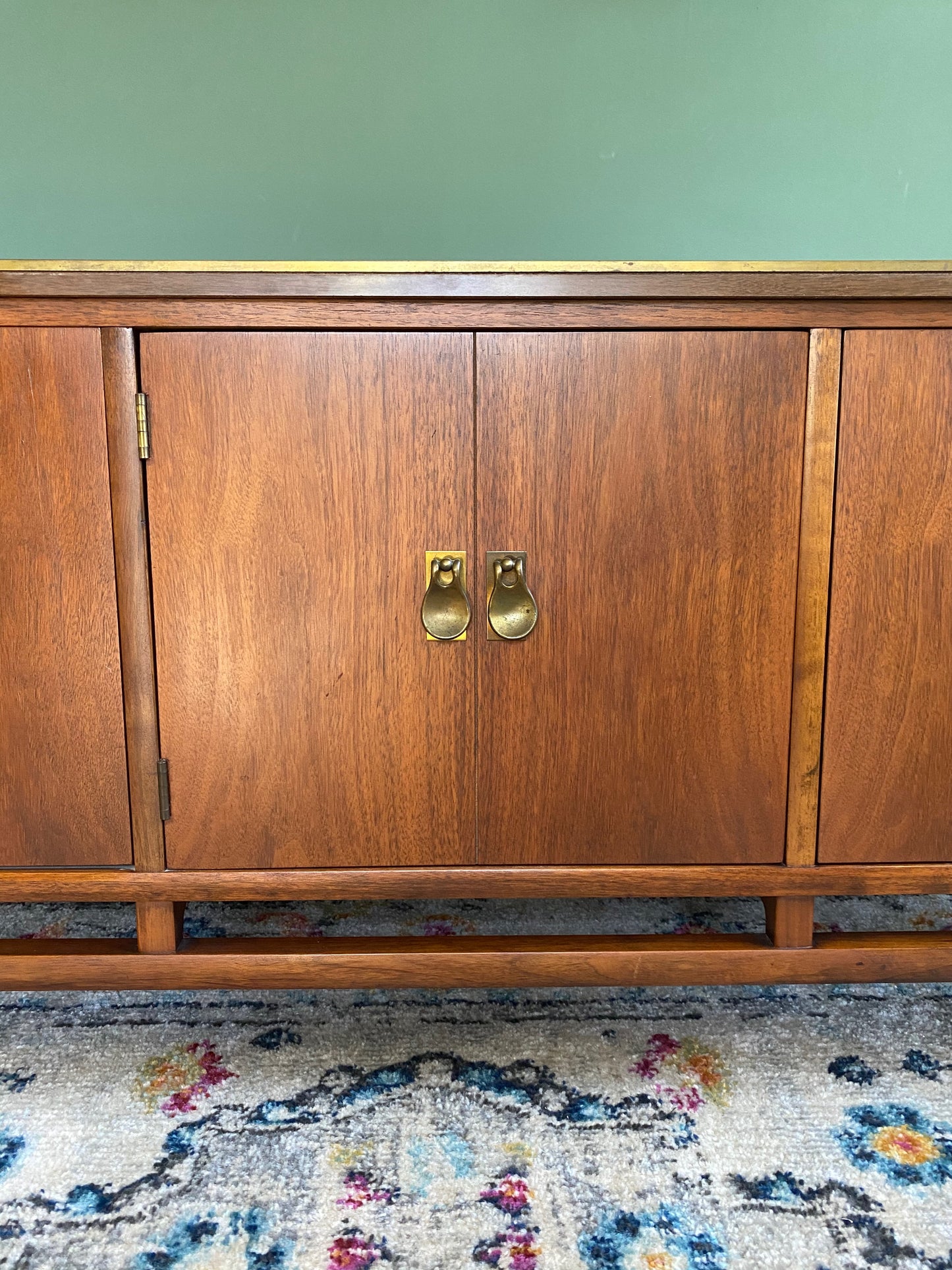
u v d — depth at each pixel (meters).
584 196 1.31
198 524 0.74
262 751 0.77
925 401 0.74
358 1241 0.58
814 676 0.77
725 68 1.28
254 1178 0.63
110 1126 0.69
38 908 1.08
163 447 0.73
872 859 0.80
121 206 1.29
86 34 1.24
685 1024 0.83
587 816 0.79
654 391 0.73
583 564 0.75
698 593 0.76
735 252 1.32
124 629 0.75
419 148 1.29
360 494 0.74
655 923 1.04
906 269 0.72
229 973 0.79
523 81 1.28
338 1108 0.71
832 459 0.75
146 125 1.27
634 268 0.72
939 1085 0.74
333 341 0.72
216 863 0.78
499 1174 0.64
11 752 0.77
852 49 1.28
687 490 0.75
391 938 0.81
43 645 0.75
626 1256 0.57
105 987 0.79
